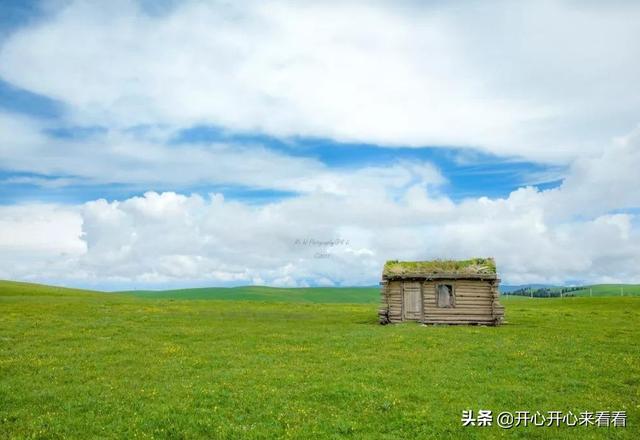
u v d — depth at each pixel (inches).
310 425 869.2
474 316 2306.8
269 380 1133.7
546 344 1608.0
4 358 1332.4
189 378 1157.1
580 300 4111.7
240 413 924.0
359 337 1747.0
